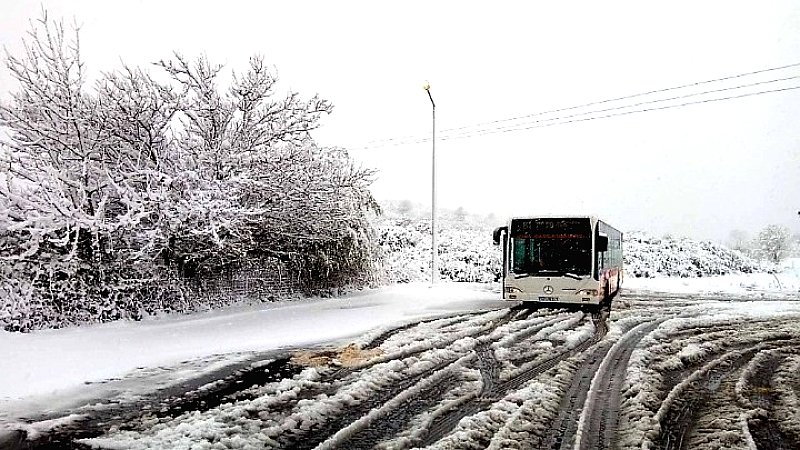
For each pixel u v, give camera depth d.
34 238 13.70
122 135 16.36
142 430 7.37
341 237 22.16
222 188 15.98
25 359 11.20
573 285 19.30
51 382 9.80
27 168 14.48
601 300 19.97
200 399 8.79
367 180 21.91
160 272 16.64
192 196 15.45
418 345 12.90
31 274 13.96
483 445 6.67
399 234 38.66
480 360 11.45
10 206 14.01
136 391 9.27
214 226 15.09
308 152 19.73
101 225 14.39
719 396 8.91
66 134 15.45
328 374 10.34
